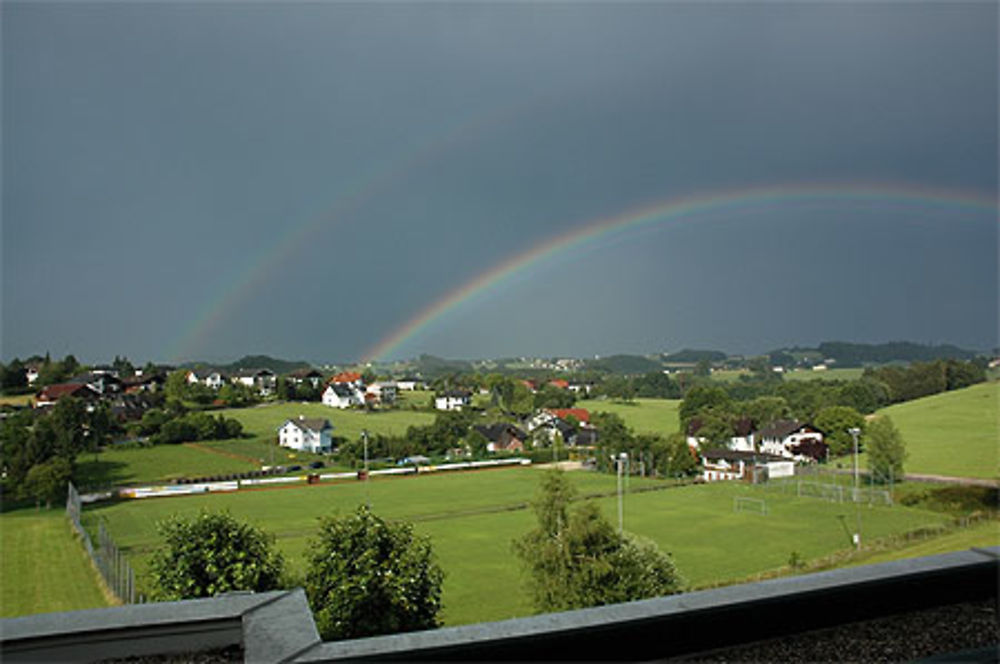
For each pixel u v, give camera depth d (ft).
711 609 11.44
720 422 274.98
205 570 48.11
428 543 41.11
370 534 39.83
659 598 11.75
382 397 444.55
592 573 64.34
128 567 86.07
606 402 466.29
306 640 10.05
